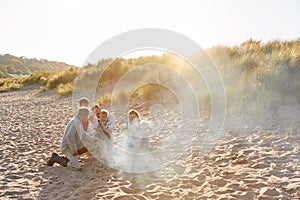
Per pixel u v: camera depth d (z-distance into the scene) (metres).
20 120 12.74
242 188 4.24
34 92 28.66
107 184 4.93
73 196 4.48
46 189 4.84
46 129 10.19
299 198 3.78
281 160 5.09
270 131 6.62
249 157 5.43
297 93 8.07
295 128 6.41
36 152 7.19
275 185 4.22
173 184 4.75
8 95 29.31
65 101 18.50
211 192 4.25
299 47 11.33
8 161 6.48
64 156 6.57
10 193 4.68
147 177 5.16
